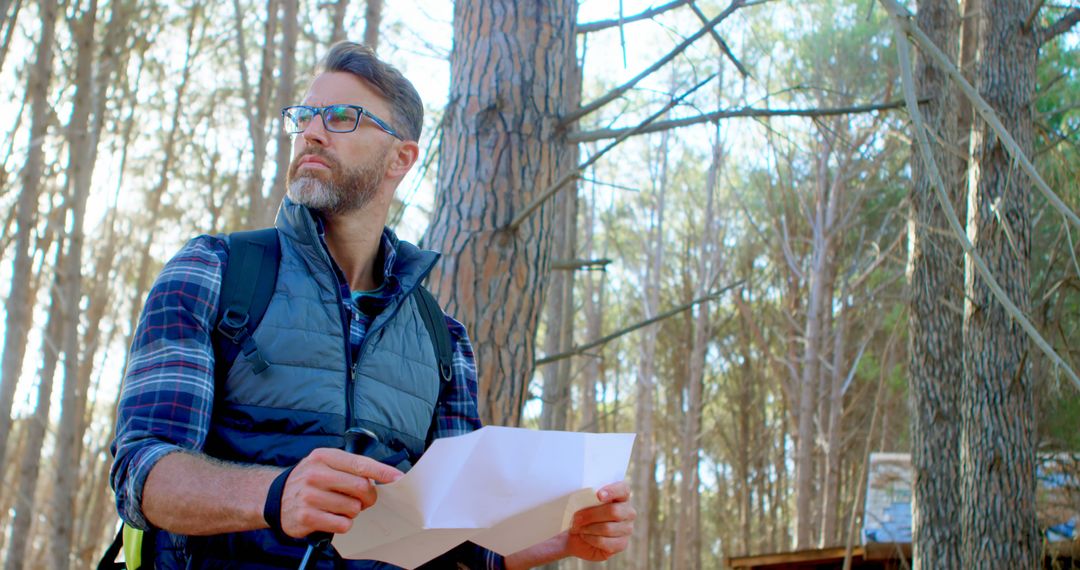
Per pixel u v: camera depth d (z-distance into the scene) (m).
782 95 15.44
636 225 28.17
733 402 29.64
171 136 18.33
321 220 1.90
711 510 36.47
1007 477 7.02
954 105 8.21
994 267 6.98
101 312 18.02
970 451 7.19
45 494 22.70
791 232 23.20
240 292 1.73
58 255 14.40
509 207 3.98
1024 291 7.05
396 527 1.46
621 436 1.63
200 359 1.64
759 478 29.78
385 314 1.89
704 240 22.98
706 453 34.75
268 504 1.39
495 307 3.90
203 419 1.61
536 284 4.03
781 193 21.45
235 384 1.68
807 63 15.27
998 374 7.05
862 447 25.03
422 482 1.42
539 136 4.07
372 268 2.03
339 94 1.94
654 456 31.86
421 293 2.06
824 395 22.22
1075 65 10.32
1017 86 7.00
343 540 1.46
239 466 1.50
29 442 10.97
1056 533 9.23
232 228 19.11
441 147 4.18
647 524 23.06
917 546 8.58
